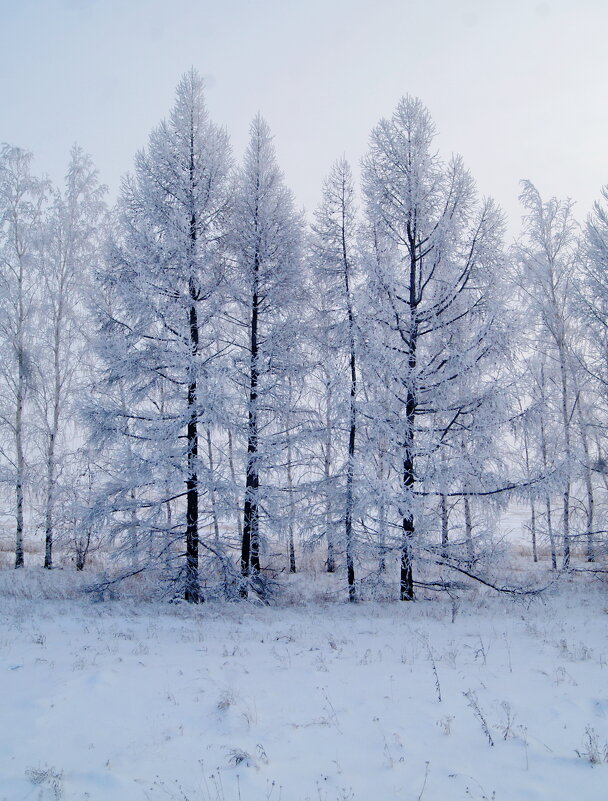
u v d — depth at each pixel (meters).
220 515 12.06
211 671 6.66
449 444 11.92
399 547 11.72
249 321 14.31
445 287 12.42
